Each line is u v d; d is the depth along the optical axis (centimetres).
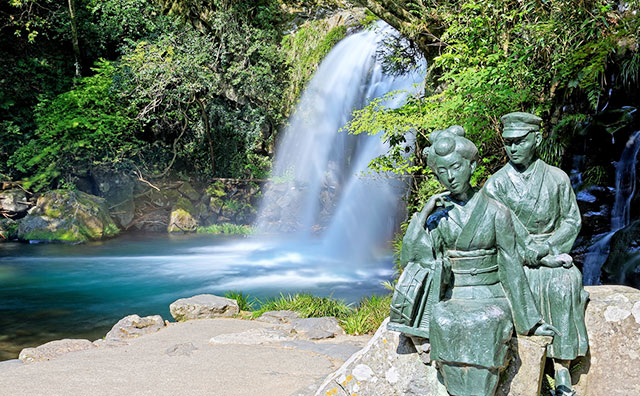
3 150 1812
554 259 293
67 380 475
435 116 756
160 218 1909
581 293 295
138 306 984
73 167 1822
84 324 873
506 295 279
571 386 306
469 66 786
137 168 1908
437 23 1030
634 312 306
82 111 1822
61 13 1888
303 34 2003
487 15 775
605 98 836
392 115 841
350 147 1939
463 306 260
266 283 1156
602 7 659
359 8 1981
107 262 1380
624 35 711
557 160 840
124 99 1883
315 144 1988
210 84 1844
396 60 1399
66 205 1683
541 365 274
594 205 830
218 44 1969
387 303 719
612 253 741
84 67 2066
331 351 566
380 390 295
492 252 275
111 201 1852
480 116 738
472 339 248
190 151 2048
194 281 1177
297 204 1994
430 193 896
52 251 1499
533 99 761
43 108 1830
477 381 252
